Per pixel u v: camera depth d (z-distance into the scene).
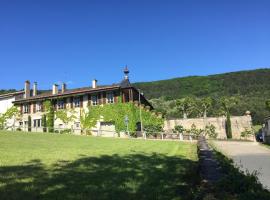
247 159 31.22
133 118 55.59
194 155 24.20
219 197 7.88
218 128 60.56
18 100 64.62
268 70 133.25
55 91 63.84
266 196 7.76
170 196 11.00
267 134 56.16
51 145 26.61
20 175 13.25
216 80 135.88
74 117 59.47
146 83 144.50
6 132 37.44
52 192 10.93
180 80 141.62
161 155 23.30
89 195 10.80
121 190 11.64
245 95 112.81
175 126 59.25
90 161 18.05
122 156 21.30
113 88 56.50
